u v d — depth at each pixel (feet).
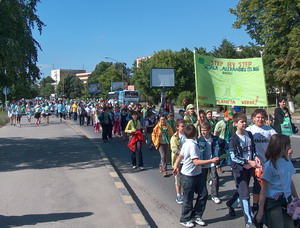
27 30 40.09
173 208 19.89
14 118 82.69
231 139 16.57
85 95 376.48
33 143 45.85
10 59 36.42
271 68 109.50
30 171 28.07
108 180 24.94
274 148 11.93
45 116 87.45
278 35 103.24
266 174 12.02
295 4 94.84
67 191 22.06
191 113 30.01
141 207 20.20
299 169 28.37
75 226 16.03
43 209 18.49
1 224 16.26
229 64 22.47
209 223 17.17
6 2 36.68
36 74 42.45
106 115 50.52
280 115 29.17
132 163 31.45
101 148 41.47
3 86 44.37
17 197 20.71
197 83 21.98
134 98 154.81
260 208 12.07
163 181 26.32
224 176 27.20
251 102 22.34
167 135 27.53
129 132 30.58
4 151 38.96
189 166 16.40
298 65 98.43
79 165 30.66
